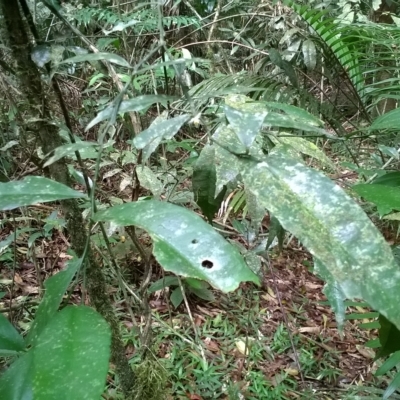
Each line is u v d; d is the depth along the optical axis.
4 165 1.85
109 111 0.61
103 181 2.20
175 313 2.03
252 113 0.59
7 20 0.70
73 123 2.29
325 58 1.88
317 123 0.85
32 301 1.78
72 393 0.45
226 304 2.13
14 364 0.56
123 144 2.21
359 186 0.74
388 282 0.48
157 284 1.95
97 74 2.32
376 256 0.49
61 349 0.49
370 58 1.81
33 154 1.01
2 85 1.43
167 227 0.54
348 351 2.00
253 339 1.95
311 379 1.84
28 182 0.64
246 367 1.80
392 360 1.14
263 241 1.36
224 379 1.73
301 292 2.25
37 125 0.77
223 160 0.72
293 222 0.52
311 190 0.54
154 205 0.57
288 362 1.89
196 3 3.23
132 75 0.61
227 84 1.52
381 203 0.70
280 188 0.55
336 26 1.71
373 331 2.08
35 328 0.60
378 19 3.08
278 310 2.14
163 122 0.62
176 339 1.87
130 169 2.28
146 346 1.10
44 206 2.01
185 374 1.70
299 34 2.01
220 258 0.51
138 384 1.01
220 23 3.15
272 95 1.64
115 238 2.05
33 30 0.68
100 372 0.47
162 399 1.07
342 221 0.51
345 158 2.04
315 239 0.51
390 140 1.77
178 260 0.51
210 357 1.83
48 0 0.70
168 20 2.56
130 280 2.00
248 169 0.57
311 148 0.84
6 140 1.85
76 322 0.52
